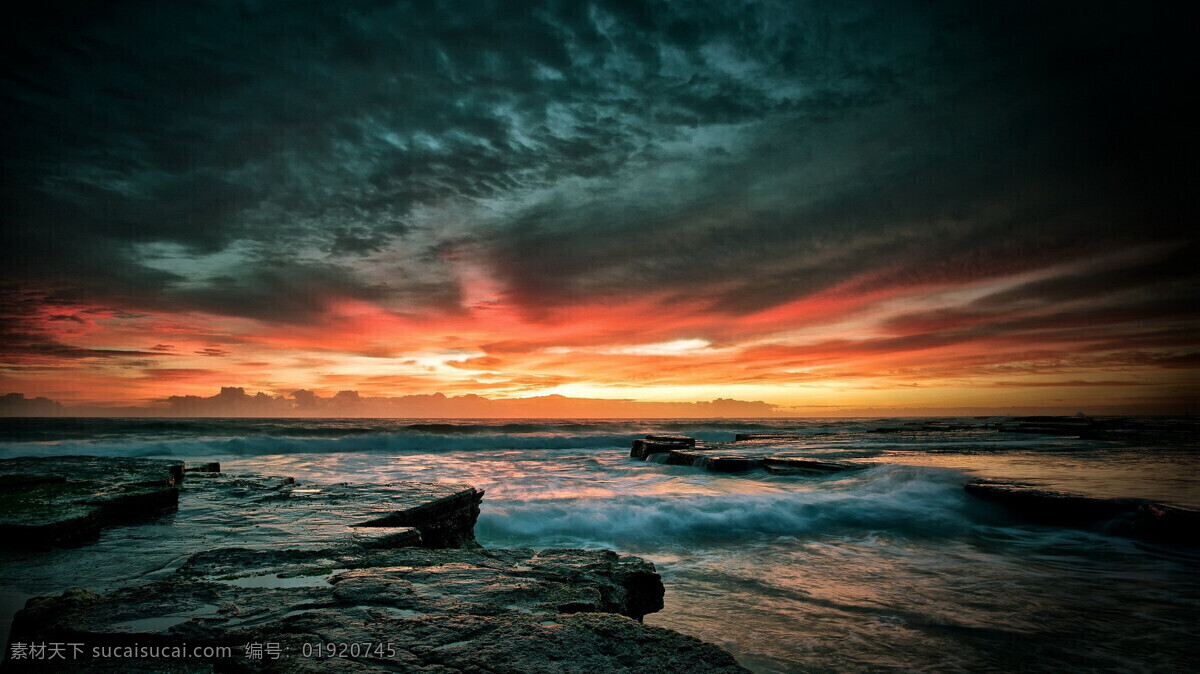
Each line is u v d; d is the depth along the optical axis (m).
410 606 3.31
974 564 8.90
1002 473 15.90
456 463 25.22
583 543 10.52
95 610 3.20
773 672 5.11
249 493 8.47
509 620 3.09
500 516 12.04
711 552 9.86
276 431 42.72
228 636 2.83
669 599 7.21
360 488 9.09
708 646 2.78
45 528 5.08
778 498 13.64
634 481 18.36
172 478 8.67
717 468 21.42
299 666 2.47
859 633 6.03
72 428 44.12
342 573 4.07
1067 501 11.42
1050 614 6.61
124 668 2.53
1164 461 19.66
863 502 13.34
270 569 4.20
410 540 5.75
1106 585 7.73
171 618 3.08
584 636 2.88
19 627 3.07
